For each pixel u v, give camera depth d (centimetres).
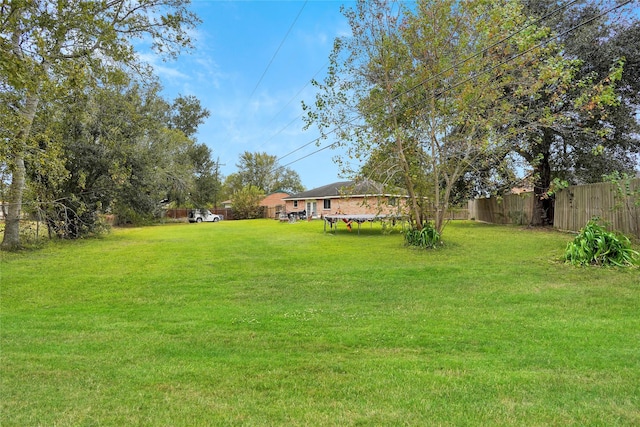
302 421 263
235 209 4419
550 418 261
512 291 673
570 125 1304
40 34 971
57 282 825
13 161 1127
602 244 830
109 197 1895
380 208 1292
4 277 877
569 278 748
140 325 529
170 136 3119
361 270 895
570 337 433
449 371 347
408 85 1159
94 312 607
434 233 1210
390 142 1217
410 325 498
